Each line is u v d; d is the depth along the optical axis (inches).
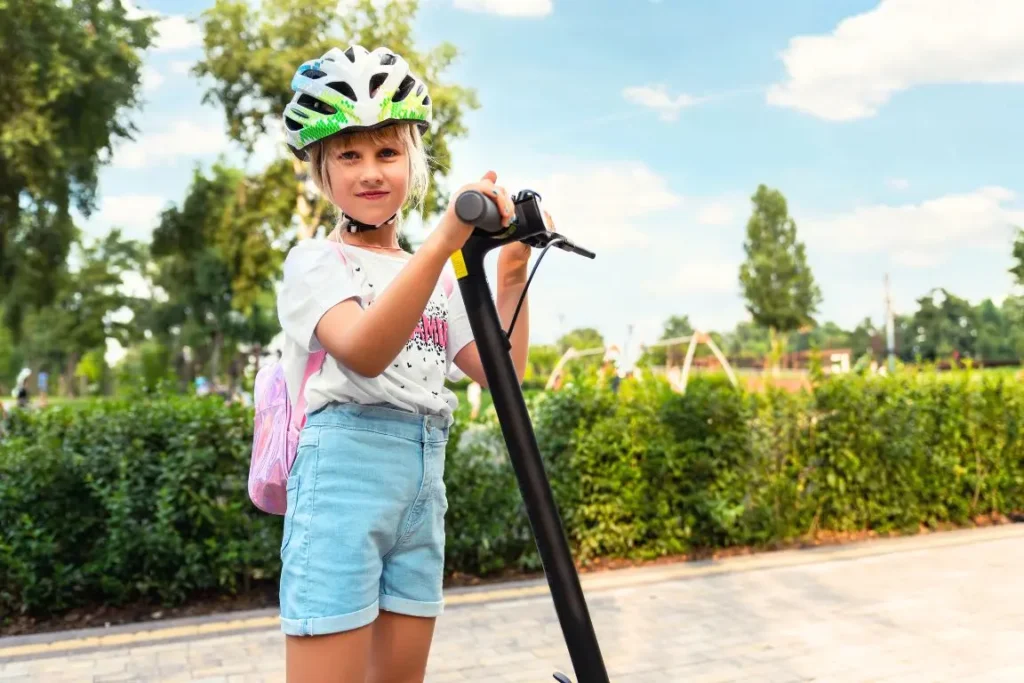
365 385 58.9
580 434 197.0
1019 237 458.9
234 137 908.0
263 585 179.8
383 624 64.0
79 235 800.9
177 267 1578.5
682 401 207.2
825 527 225.6
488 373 55.7
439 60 844.0
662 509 200.4
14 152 642.2
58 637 152.7
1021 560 202.2
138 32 725.3
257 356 511.2
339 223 65.6
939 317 1748.3
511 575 191.8
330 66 60.2
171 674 136.0
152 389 188.5
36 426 181.8
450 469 184.9
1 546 159.0
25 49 635.5
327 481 58.6
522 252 67.0
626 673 134.6
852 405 222.7
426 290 52.7
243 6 857.5
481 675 134.5
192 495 165.5
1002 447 246.5
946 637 149.7
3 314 807.1
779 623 158.2
